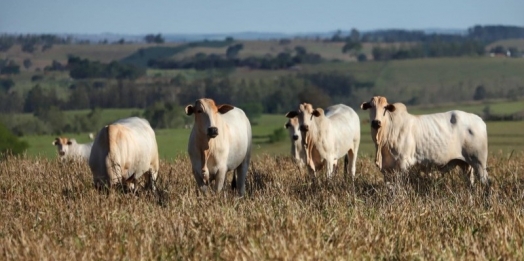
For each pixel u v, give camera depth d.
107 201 13.29
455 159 17.09
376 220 11.87
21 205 13.70
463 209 12.82
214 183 15.88
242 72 146.25
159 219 11.85
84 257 9.95
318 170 18.98
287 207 12.45
